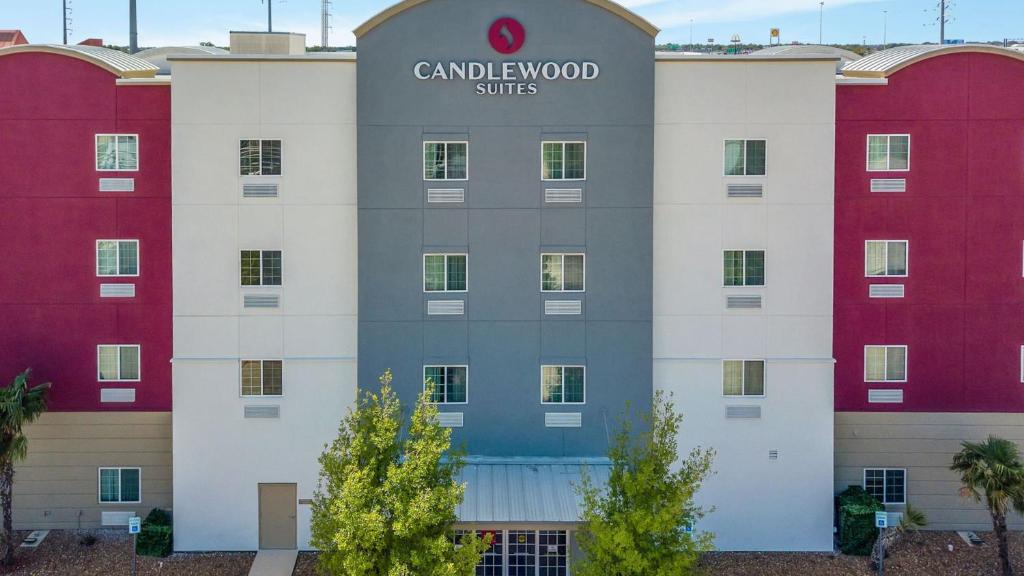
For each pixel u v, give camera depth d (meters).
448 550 18.14
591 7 24.28
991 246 25.41
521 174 24.48
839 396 25.69
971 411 25.62
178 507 24.78
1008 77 25.12
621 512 18.42
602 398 24.75
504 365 24.67
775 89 24.73
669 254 24.91
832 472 25.09
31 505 25.66
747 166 24.88
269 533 25.03
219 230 24.66
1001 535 22.81
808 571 23.78
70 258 25.31
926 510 25.84
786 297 24.97
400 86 24.27
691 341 25.00
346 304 24.84
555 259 24.64
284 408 24.84
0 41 51.81
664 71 24.66
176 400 24.70
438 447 18.48
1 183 25.12
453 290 24.62
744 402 25.06
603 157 24.47
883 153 25.34
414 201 24.45
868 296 25.52
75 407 25.52
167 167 25.33
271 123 24.53
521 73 24.33
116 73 25.09
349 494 17.27
